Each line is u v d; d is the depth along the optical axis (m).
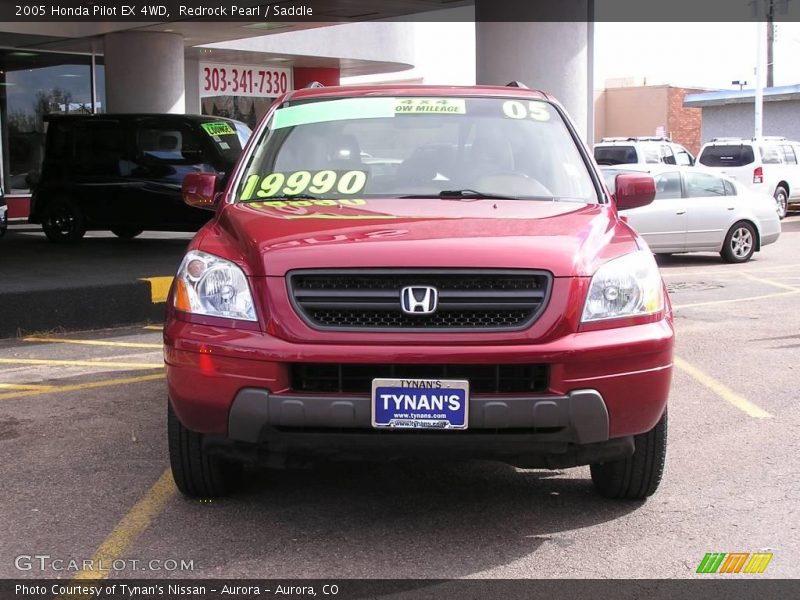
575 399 3.69
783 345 8.15
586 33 13.52
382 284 3.74
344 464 4.98
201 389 3.80
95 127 14.27
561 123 5.27
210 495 4.42
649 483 4.28
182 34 18.33
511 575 3.64
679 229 14.09
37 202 14.59
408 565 3.73
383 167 4.93
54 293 8.70
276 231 4.06
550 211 4.44
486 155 4.98
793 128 32.69
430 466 4.95
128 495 4.51
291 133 5.14
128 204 14.07
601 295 3.83
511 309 3.73
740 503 4.41
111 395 6.49
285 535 4.03
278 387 3.70
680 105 51.28
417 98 5.36
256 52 21.08
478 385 3.71
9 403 6.27
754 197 14.83
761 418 5.86
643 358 3.82
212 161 13.81
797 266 14.12
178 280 4.03
